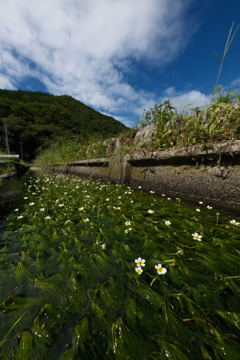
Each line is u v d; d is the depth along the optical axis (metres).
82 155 9.09
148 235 1.62
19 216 2.20
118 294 0.91
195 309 0.81
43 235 1.64
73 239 1.53
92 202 2.87
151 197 3.10
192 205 2.56
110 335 0.70
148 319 0.77
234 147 2.05
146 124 5.15
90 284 0.99
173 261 1.17
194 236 1.51
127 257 1.28
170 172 3.17
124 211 2.35
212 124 2.67
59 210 2.47
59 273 1.07
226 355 0.63
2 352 0.64
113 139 6.48
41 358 0.63
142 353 0.64
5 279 1.03
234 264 1.17
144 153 3.70
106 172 5.73
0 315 0.79
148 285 0.99
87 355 0.63
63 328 0.74
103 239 1.55
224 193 2.29
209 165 2.46
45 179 7.07
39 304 0.86
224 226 1.77
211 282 1.01
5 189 4.53
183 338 0.70
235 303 0.86
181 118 3.32
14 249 1.40
